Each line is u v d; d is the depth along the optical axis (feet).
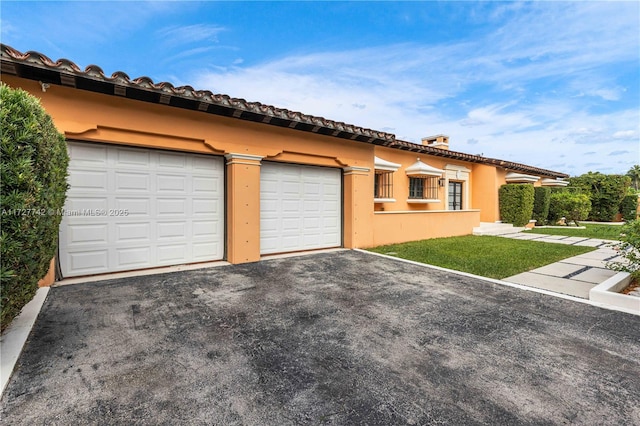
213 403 6.86
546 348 9.68
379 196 37.04
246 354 9.05
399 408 6.80
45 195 9.32
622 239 16.70
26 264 8.73
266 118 20.11
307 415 6.53
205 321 11.38
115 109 16.20
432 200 41.83
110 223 17.19
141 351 9.10
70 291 14.32
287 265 20.36
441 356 9.12
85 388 7.29
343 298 14.23
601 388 7.66
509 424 6.36
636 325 11.46
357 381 7.79
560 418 6.56
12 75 13.78
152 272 17.80
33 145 8.72
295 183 24.64
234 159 20.16
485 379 7.97
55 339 9.72
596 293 14.07
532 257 24.73
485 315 12.38
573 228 50.16
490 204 47.98
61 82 14.33
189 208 19.74
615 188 70.90
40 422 6.17
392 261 22.09
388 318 11.97
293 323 11.36
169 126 17.76
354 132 24.29
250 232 21.02
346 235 27.12
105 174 16.98
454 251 27.09
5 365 7.91
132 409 6.61
